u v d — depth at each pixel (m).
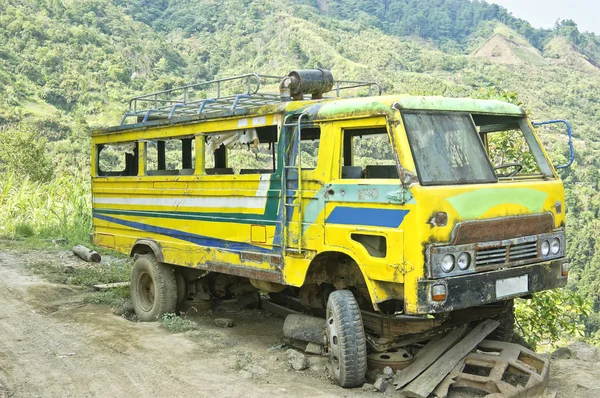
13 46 131.75
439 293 5.24
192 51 181.75
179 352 6.90
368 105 5.76
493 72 188.50
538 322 10.98
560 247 6.23
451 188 5.41
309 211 6.26
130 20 183.25
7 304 9.28
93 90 118.06
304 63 155.88
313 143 6.57
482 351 6.33
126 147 9.15
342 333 5.74
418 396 5.49
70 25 156.25
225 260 7.34
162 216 8.27
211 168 8.02
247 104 7.96
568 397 5.69
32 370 6.39
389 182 5.51
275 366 6.48
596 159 115.94
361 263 5.72
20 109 95.12
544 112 156.38
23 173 36.19
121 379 6.09
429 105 5.80
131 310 9.01
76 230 16.75
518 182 5.95
